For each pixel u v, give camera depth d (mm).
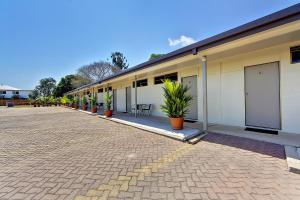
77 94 33219
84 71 46938
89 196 2619
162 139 5820
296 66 5574
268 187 2684
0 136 7262
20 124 10773
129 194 2637
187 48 6121
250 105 6840
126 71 10617
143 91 13203
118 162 3916
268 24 3941
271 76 6230
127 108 15758
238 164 3541
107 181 3061
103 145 5371
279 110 6047
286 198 2398
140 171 3414
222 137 5582
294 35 4641
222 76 7773
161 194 2609
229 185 2783
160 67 8375
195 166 3545
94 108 16109
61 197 2615
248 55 6801
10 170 3695
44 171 3584
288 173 3102
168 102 6816
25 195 2705
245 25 4297
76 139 6332
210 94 8281
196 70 8945
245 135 5637
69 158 4320
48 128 8961
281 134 5547
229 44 5047
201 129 6711
